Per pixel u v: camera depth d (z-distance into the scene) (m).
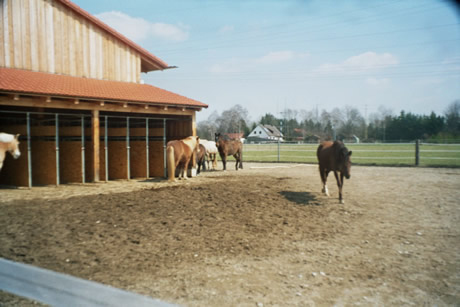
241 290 3.72
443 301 3.55
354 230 6.24
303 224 6.59
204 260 4.62
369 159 24.95
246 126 109.00
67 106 10.87
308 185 11.59
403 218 7.13
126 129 13.31
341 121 101.31
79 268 4.23
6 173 12.01
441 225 6.60
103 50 14.56
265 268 4.39
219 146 17.14
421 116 81.81
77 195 9.23
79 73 13.75
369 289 3.82
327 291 3.75
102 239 5.43
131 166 14.43
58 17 13.09
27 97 9.95
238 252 4.97
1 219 6.46
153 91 14.58
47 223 6.25
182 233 5.84
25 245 5.03
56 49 13.03
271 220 6.82
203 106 14.47
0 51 11.61
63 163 12.62
